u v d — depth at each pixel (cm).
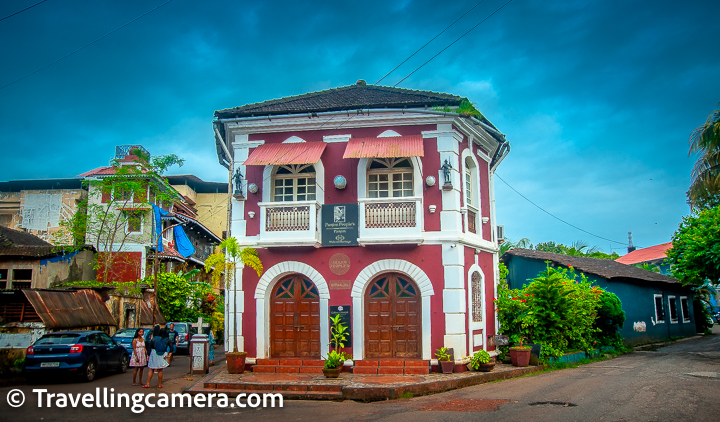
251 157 1427
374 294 1420
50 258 2372
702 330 2989
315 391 1130
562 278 1591
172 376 1459
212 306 3084
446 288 1366
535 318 1520
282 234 1412
